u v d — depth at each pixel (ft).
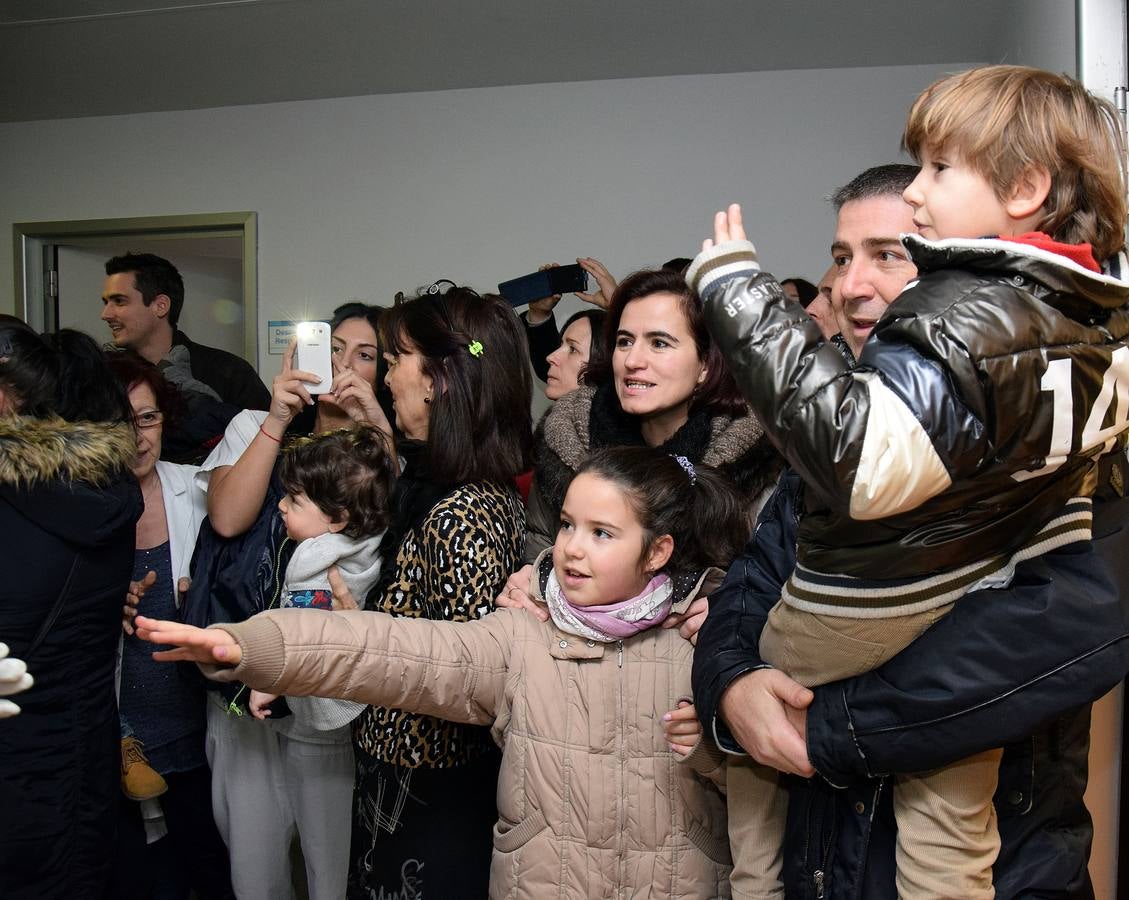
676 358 5.09
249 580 6.02
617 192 12.23
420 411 5.49
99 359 5.99
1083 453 2.75
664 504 4.25
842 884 3.34
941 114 2.93
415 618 4.58
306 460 5.73
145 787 6.22
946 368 2.51
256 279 13.14
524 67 11.80
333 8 10.23
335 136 12.91
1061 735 3.28
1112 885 4.81
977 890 3.08
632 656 4.34
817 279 11.78
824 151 11.76
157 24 10.62
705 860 4.32
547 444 5.72
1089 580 2.92
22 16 10.43
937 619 2.96
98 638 5.61
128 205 13.47
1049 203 2.87
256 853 6.28
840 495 2.59
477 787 4.99
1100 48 5.50
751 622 3.71
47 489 5.18
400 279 12.78
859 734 3.02
